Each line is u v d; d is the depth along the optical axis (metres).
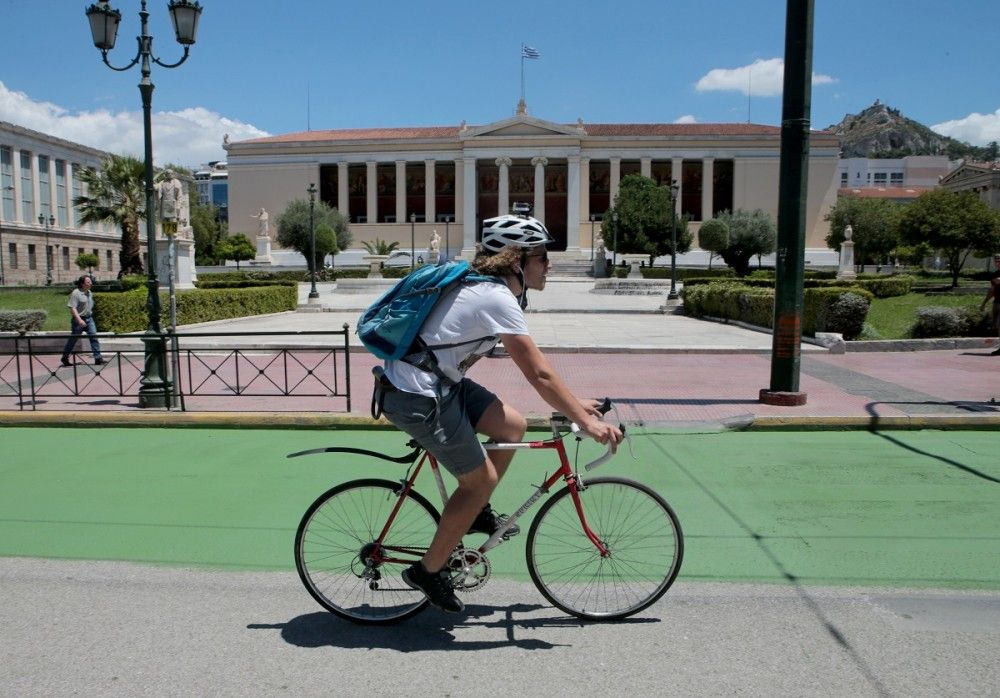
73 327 13.74
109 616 3.51
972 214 32.94
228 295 22.69
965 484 5.63
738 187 67.31
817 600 3.62
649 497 3.45
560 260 64.38
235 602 3.67
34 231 62.22
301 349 8.83
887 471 6.02
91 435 7.73
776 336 8.70
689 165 70.50
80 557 4.29
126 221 33.78
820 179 68.06
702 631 3.31
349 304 32.44
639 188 53.34
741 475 5.94
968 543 4.38
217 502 5.35
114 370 13.18
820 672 2.94
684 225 53.50
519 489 5.62
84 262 61.75
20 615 3.52
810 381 10.89
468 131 68.19
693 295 25.91
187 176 39.69
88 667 3.02
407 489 3.43
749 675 2.92
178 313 19.80
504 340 3.01
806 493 5.43
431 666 3.02
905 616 3.44
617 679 2.90
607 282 37.53
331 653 3.14
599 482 3.44
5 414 8.19
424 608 3.46
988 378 11.19
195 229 73.56
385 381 3.09
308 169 71.44
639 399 9.30
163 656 3.12
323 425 7.96
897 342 15.34
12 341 15.95
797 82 8.23
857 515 4.92
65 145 67.12
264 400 9.27
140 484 5.82
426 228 70.25
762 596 3.68
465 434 3.07
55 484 5.83
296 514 5.07
